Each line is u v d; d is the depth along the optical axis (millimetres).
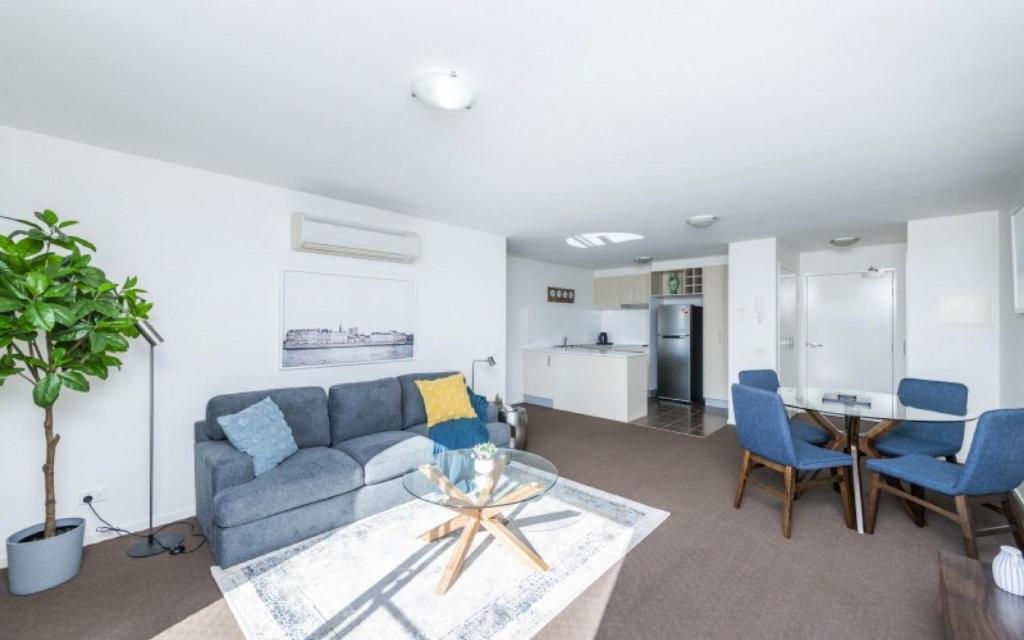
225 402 2711
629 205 3652
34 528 2150
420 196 3418
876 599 1979
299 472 2461
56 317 1892
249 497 2229
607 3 1345
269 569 2164
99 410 2482
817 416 3396
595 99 1942
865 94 1888
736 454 4137
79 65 1701
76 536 2137
